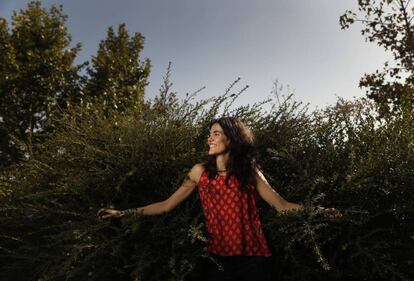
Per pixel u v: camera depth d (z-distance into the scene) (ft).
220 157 9.47
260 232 9.21
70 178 11.76
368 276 10.65
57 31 40.09
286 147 12.46
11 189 14.08
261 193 9.36
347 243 10.09
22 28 39.06
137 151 11.75
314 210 9.68
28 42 38.73
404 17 30.07
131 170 11.56
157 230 10.17
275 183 11.55
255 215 9.27
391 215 11.04
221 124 9.51
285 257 10.05
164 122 12.78
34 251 12.11
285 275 10.57
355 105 13.23
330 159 11.83
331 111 13.35
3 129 30.12
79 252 9.89
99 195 11.94
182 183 10.75
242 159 9.34
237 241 9.05
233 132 9.41
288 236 10.15
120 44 43.70
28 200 13.14
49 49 38.63
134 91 39.47
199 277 10.38
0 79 35.37
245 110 13.71
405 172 10.97
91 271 10.76
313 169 11.34
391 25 30.27
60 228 11.83
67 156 13.28
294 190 11.00
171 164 11.74
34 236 12.74
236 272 9.04
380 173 11.15
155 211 9.82
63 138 13.60
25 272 12.40
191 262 9.73
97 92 39.06
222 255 9.11
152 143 12.11
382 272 10.27
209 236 9.50
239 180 9.20
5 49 36.88
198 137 13.07
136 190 11.98
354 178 10.72
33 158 14.40
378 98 29.32
